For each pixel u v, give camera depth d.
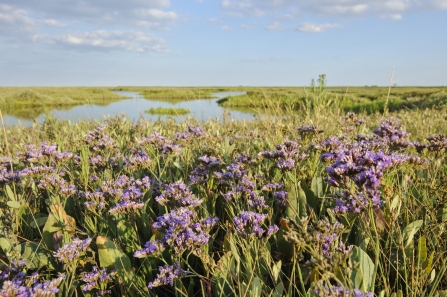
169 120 7.58
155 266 2.37
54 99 47.28
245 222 2.16
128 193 2.59
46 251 2.49
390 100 24.16
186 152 4.55
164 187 3.38
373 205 2.18
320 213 2.80
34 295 1.72
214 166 3.25
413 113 11.48
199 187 3.35
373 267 1.92
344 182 2.13
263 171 3.92
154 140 3.98
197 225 2.26
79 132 6.75
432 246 2.33
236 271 2.10
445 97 19.41
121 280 2.12
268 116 7.20
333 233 1.98
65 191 3.05
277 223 2.92
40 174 3.35
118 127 6.77
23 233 2.93
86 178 3.48
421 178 3.08
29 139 6.10
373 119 9.40
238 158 3.55
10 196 3.18
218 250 2.63
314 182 3.18
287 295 1.78
